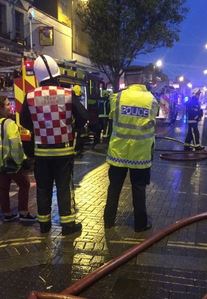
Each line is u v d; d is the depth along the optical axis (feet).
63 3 93.91
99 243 17.29
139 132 18.10
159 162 38.73
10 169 19.19
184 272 14.70
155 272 14.65
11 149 18.94
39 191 18.28
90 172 33.01
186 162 38.99
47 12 90.33
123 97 18.38
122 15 74.08
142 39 75.46
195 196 25.35
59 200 18.13
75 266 15.19
